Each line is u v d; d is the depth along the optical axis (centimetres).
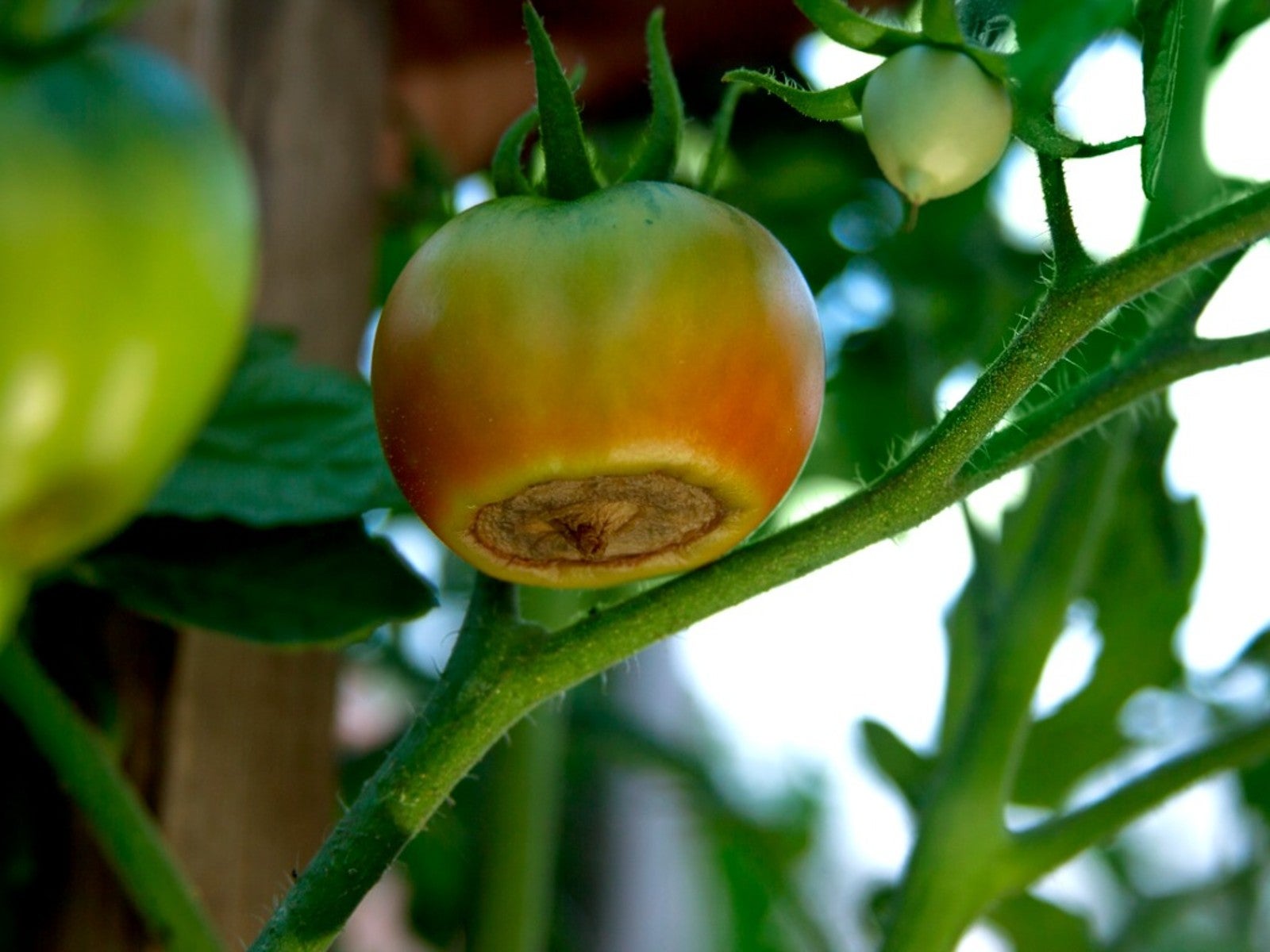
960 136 25
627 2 62
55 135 17
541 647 28
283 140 48
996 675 40
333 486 36
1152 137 24
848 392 65
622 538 27
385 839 27
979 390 27
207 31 46
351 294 50
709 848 83
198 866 42
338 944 64
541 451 24
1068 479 42
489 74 66
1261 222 26
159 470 17
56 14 17
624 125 67
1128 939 56
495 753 48
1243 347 29
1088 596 58
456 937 65
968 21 26
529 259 24
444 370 24
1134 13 24
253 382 37
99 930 40
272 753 43
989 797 39
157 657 42
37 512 17
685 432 24
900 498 28
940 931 38
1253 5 41
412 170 61
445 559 66
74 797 36
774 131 66
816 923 59
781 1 62
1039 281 31
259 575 36
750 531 27
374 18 52
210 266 17
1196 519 56
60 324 16
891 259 64
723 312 24
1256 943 62
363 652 63
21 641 37
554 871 71
